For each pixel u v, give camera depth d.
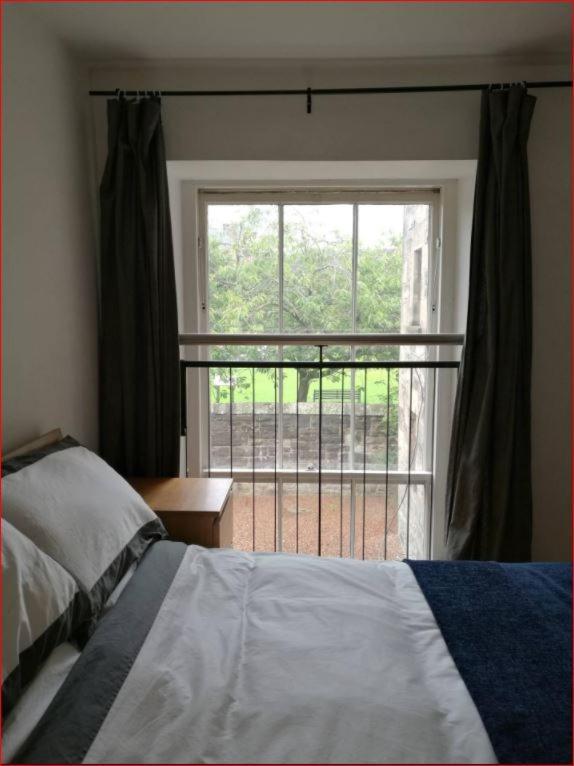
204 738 0.91
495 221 2.22
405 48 2.16
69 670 1.08
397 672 1.09
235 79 2.34
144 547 1.54
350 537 2.95
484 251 2.25
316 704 0.99
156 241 2.25
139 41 2.08
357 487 2.93
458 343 2.38
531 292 2.27
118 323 2.29
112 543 1.38
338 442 2.94
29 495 1.30
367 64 2.29
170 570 1.47
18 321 1.74
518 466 2.29
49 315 1.94
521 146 2.19
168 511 1.86
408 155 2.34
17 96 1.74
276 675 1.07
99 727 0.91
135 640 1.14
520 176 2.21
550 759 0.87
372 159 2.35
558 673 1.09
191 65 2.29
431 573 1.53
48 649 1.03
